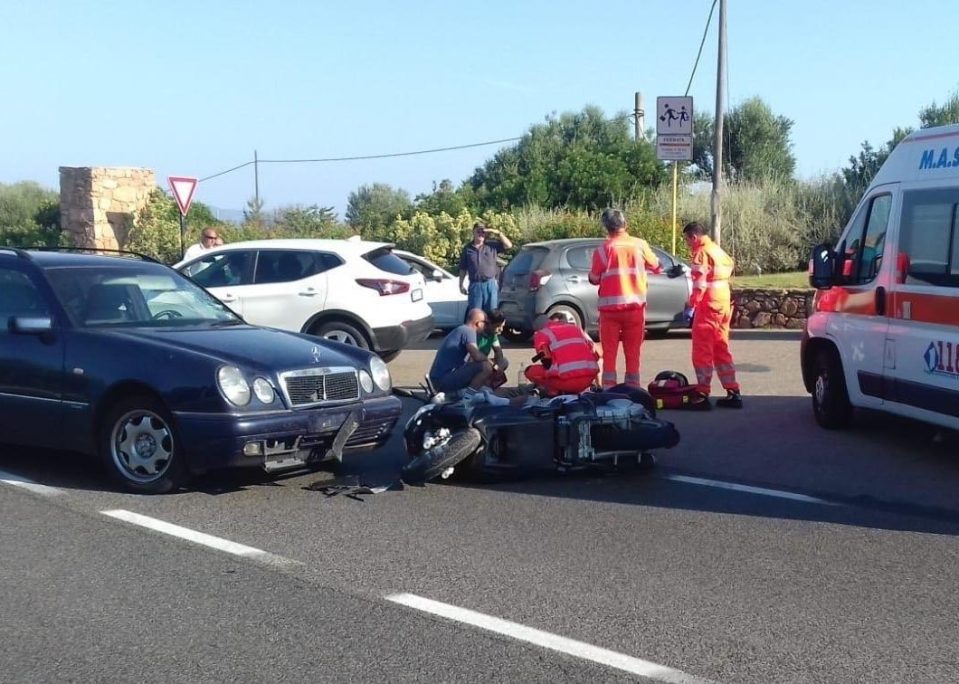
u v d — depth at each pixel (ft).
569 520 22.79
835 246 32.94
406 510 23.58
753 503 24.22
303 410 24.66
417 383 43.04
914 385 27.81
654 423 26.84
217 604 17.66
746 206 74.79
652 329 55.93
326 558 20.12
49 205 112.98
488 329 33.32
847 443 30.76
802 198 76.02
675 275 53.57
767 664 15.28
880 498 24.68
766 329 57.98
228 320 28.81
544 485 25.99
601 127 142.20
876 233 30.19
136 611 17.34
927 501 24.41
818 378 33.24
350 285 43.57
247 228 91.45
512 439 25.89
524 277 54.54
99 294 27.20
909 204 28.58
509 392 30.73
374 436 26.35
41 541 21.09
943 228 27.04
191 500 24.31
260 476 26.71
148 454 24.77
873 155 90.48
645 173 100.58
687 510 23.62
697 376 35.91
